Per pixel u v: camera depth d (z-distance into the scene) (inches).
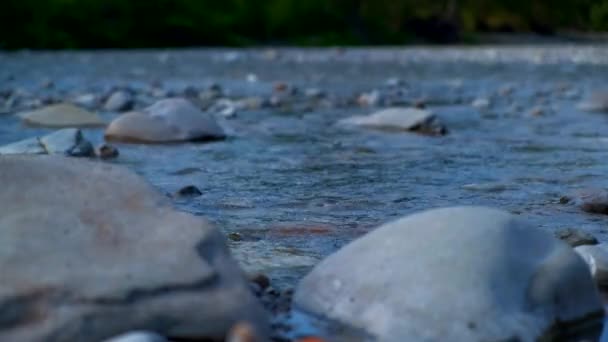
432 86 297.6
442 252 90.4
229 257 90.7
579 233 123.0
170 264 85.0
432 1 946.7
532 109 221.8
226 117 207.5
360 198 141.9
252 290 98.3
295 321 90.0
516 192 145.2
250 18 748.0
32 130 186.2
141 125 174.9
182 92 253.0
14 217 91.1
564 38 1005.2
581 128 196.9
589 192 139.9
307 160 163.0
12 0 613.9
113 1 663.8
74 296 79.4
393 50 570.9
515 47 638.5
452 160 163.9
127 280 81.7
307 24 788.6
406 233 95.1
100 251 86.8
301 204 138.9
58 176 99.1
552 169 158.4
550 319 87.4
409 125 190.1
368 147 173.9
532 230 94.7
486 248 90.4
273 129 191.3
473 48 613.9
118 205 95.1
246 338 74.0
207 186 147.0
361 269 92.8
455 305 85.0
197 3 713.0
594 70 397.4
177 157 163.5
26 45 612.1
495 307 85.0
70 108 193.5
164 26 682.2
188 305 81.4
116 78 321.4
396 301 87.2
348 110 223.0
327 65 428.5
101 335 77.9
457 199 141.6
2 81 295.6
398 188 146.7
